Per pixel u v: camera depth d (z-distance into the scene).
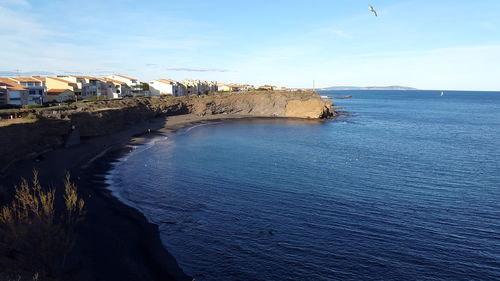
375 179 46.78
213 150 66.38
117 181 43.06
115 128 81.38
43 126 55.56
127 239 26.77
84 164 50.22
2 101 80.25
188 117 125.62
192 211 33.88
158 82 161.00
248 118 132.62
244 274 23.05
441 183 45.00
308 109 139.75
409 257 25.47
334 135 90.06
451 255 25.81
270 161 57.53
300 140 81.12
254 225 30.78
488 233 29.58
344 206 35.94
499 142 80.31
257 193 39.97
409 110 185.75
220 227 30.22
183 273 22.83
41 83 103.44
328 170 51.75
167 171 49.22
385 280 22.64
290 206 35.72
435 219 32.62
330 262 24.70
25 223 18.91
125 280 21.34
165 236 28.09
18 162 46.75
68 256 22.34
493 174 49.91
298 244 27.30
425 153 66.31
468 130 102.88
